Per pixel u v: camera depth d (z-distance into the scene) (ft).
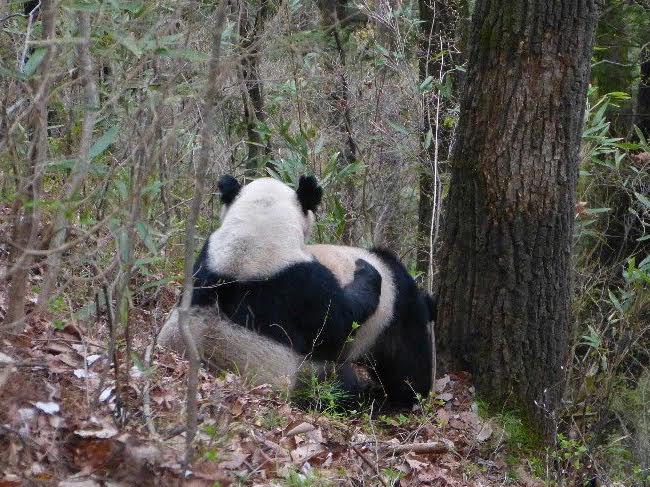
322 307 29.27
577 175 33.32
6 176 21.94
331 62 53.31
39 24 24.47
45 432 19.74
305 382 29.81
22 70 21.30
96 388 22.45
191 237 17.40
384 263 34.27
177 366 26.86
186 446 18.19
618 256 49.98
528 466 31.65
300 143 44.45
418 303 34.09
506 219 32.53
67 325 25.35
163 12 24.81
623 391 42.19
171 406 23.65
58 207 19.77
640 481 34.14
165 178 32.94
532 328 33.19
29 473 18.52
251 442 23.57
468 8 55.72
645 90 60.70
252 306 28.55
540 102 31.76
